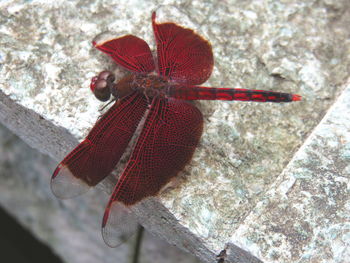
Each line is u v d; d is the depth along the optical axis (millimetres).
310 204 89
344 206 88
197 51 98
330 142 94
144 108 95
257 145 102
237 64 109
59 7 110
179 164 92
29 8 109
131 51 99
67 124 99
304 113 106
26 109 101
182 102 95
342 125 96
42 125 104
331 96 107
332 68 110
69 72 104
